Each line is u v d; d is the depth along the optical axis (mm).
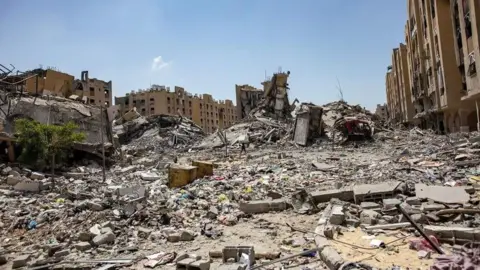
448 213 8578
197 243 8891
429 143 28578
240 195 14188
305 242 8133
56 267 7582
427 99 43562
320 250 7074
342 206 10086
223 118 116812
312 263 6781
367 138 39000
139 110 95875
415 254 6539
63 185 19719
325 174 18828
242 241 8773
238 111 96312
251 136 45719
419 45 43781
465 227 7531
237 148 41625
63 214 12320
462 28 29328
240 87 97500
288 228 9648
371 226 8414
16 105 27625
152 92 95688
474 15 26438
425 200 10109
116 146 38750
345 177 16984
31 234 10922
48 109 29141
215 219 11195
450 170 14914
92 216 11586
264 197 13836
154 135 57500
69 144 21250
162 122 62906
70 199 15789
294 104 60906
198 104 106062
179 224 10695
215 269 6648
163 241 9203
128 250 8641
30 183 17734
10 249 9523
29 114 27938
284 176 18844
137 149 47156
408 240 7309
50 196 16281
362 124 39312
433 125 44469
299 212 11148
